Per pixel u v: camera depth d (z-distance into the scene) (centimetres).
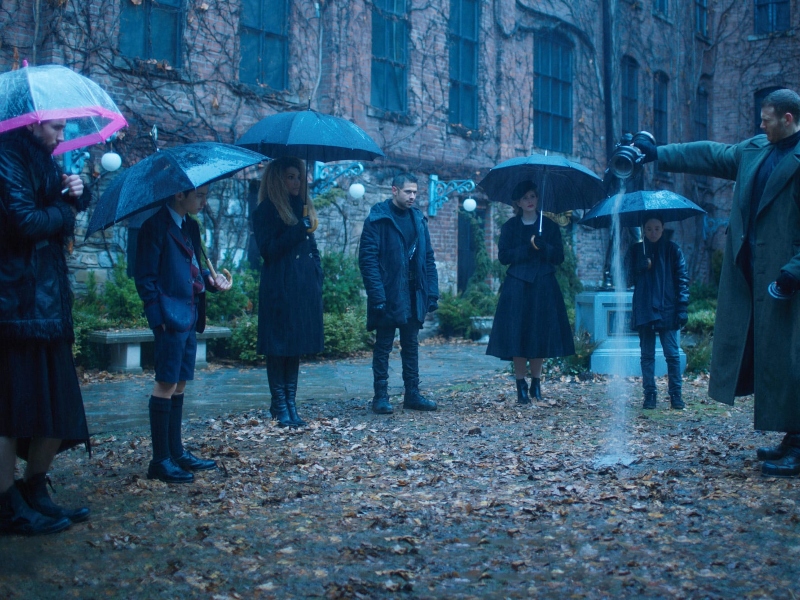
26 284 304
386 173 1342
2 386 306
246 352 981
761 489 375
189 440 502
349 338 1081
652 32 2003
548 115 1714
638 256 645
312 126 546
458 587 265
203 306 423
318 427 546
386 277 607
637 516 338
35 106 298
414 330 628
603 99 1848
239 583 270
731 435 523
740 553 290
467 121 1523
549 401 670
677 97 2081
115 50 984
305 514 346
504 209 1542
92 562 288
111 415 604
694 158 447
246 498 371
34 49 927
